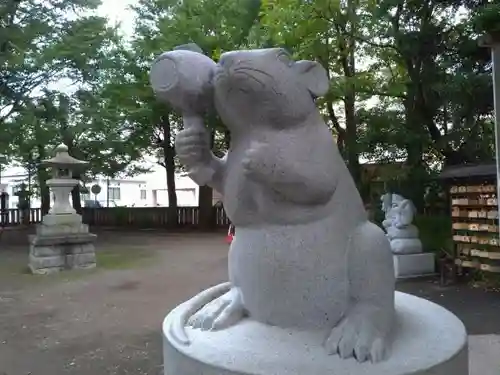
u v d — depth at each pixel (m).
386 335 1.76
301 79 1.81
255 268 1.88
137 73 14.85
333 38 9.80
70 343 4.72
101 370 3.97
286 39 8.74
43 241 8.96
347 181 1.89
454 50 8.46
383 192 9.96
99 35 13.28
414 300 2.42
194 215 18.98
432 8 8.60
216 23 12.99
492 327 4.86
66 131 13.18
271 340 1.77
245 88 1.73
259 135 1.82
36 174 16.14
